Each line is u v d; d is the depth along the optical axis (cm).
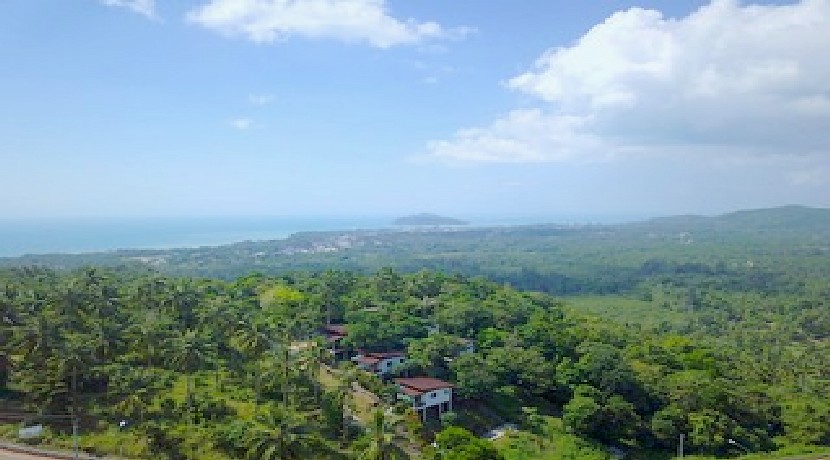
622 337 16212
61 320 9869
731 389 12812
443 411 11012
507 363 12325
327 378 11175
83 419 8406
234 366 10656
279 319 13588
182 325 11488
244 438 7881
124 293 12762
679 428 11594
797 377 16625
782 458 11175
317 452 8156
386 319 13738
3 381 9081
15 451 7744
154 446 7950
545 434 11144
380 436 7462
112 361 9375
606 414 11306
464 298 16212
